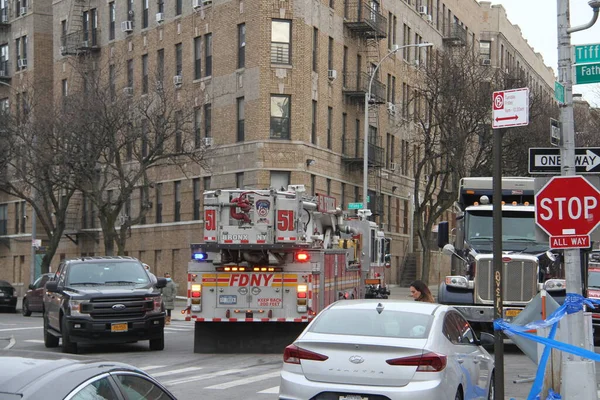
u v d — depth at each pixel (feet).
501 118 35.04
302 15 161.58
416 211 182.70
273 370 61.57
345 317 35.68
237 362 66.69
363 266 108.78
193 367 63.46
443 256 242.78
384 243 124.77
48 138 151.64
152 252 186.09
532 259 69.41
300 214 71.26
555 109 195.62
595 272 87.10
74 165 151.53
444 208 179.11
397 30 209.15
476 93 175.52
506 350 76.07
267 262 71.51
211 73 169.99
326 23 171.32
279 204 71.00
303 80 161.79
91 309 72.59
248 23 161.89
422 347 32.94
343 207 181.27
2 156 160.86
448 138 175.94
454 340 36.22
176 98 171.32
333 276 77.77
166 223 181.68
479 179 77.36
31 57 223.10
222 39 167.32
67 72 204.33
